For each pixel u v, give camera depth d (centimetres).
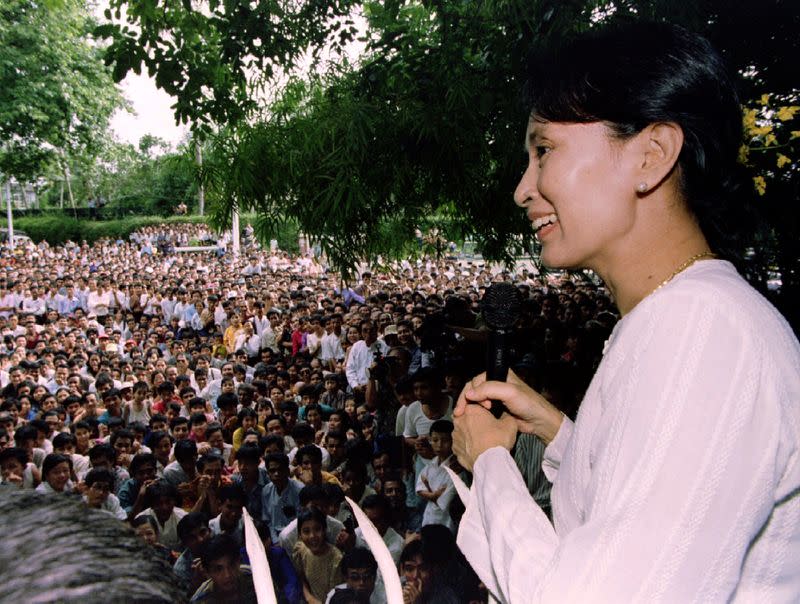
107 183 4575
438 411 532
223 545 369
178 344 1001
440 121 525
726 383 77
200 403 700
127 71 554
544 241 100
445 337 712
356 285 1501
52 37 2158
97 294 1609
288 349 1094
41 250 3053
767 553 83
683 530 72
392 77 565
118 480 567
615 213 91
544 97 93
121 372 898
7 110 2119
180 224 3859
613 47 92
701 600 72
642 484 75
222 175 600
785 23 448
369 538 85
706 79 91
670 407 76
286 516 500
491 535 91
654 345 81
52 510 57
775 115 299
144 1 533
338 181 543
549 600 74
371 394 705
